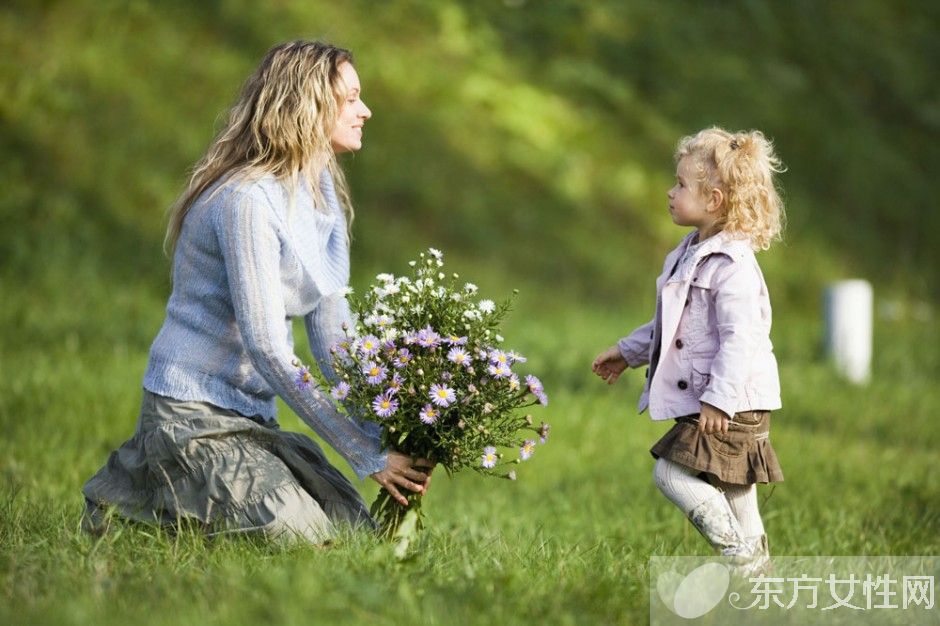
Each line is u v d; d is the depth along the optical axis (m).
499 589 5.55
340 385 6.13
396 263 19.58
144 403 6.70
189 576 5.54
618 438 12.70
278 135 6.64
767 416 6.67
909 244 25.12
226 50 21.42
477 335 6.34
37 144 18.91
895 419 14.95
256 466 6.46
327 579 5.41
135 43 20.81
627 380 15.75
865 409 15.30
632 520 9.18
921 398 16.36
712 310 6.63
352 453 6.36
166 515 6.52
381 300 6.58
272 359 6.31
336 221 7.05
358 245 19.58
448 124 22.33
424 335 6.20
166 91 20.39
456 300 6.45
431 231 20.48
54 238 17.72
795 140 25.69
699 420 6.49
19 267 17.09
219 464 6.43
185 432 6.46
